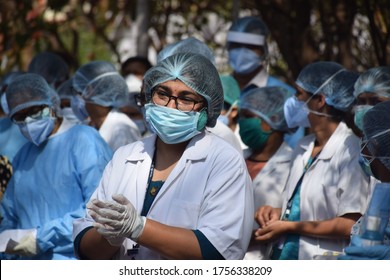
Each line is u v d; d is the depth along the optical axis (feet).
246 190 18.19
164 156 18.53
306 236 22.66
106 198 18.63
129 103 31.76
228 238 17.67
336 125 23.57
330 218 22.57
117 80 27.58
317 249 22.54
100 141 23.00
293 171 23.47
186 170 18.13
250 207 18.25
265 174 24.93
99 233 17.89
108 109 27.81
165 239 17.31
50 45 44.60
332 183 22.53
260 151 25.53
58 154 22.94
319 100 23.50
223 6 43.50
